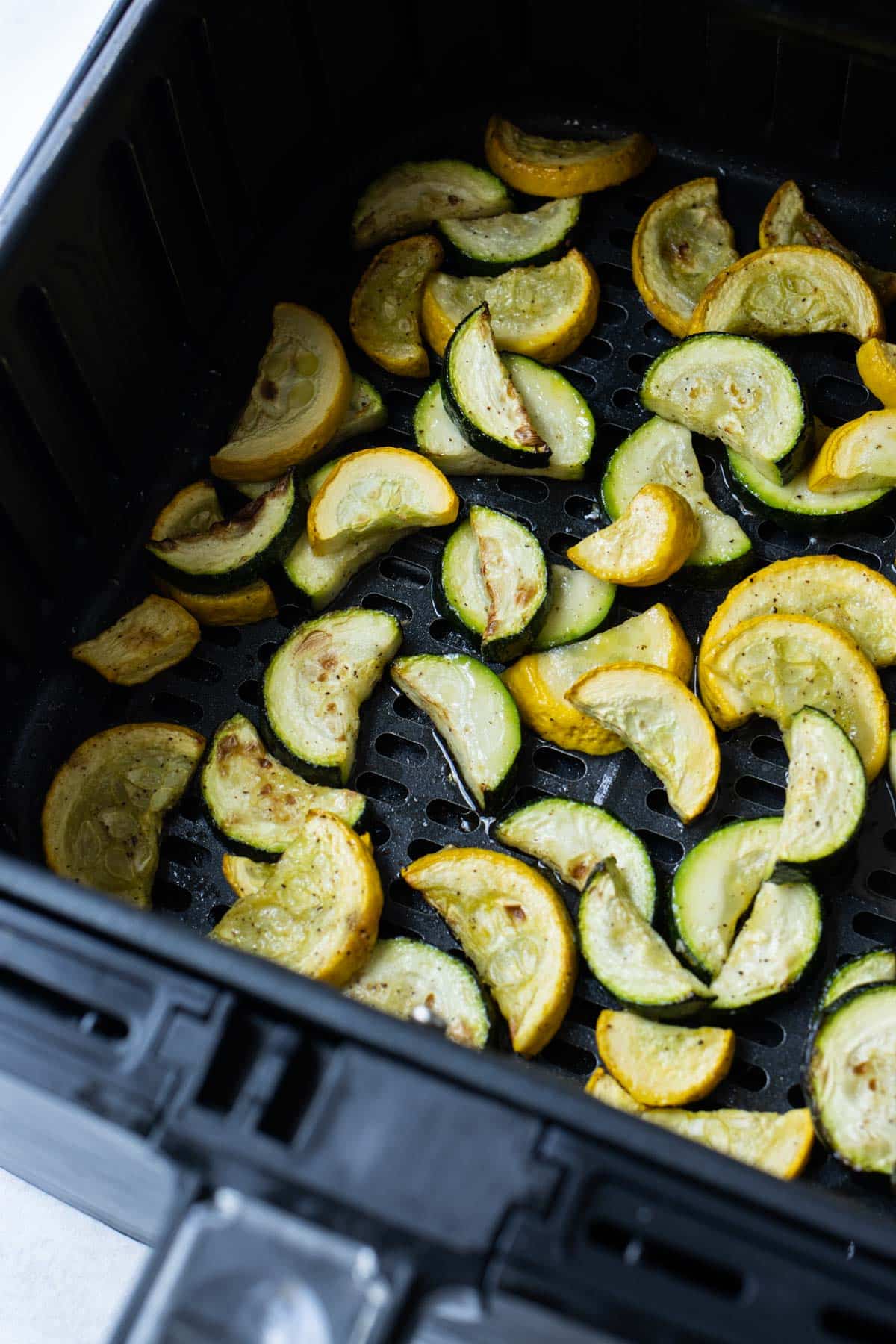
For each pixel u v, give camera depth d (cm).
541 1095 51
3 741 66
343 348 71
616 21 71
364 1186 51
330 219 73
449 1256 50
